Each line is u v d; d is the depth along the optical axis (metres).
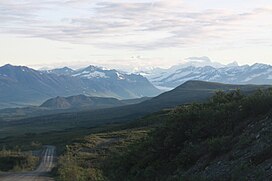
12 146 126.44
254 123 25.88
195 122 32.56
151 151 34.22
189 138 31.14
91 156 81.81
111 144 96.88
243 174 19.83
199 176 23.62
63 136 150.38
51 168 75.88
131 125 134.00
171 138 32.78
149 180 29.97
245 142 23.41
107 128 155.38
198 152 27.64
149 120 130.75
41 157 97.88
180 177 25.34
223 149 24.91
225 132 28.50
